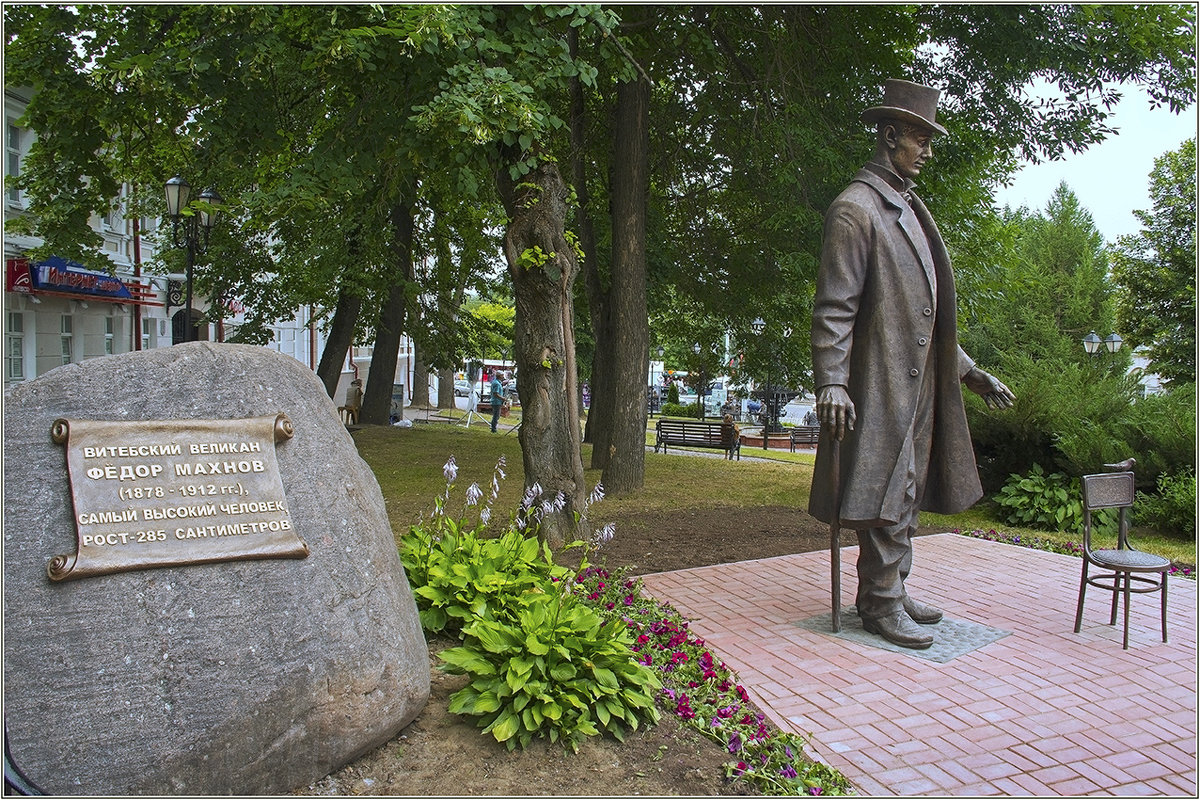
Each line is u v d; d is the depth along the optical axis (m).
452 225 21.89
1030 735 4.50
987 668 5.44
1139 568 5.82
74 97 10.07
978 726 4.60
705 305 17.27
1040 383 11.73
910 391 5.77
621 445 12.42
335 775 3.60
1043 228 40.72
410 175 11.52
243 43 8.42
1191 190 29.53
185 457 3.56
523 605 4.82
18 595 3.18
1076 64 12.58
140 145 11.99
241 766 3.34
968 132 13.63
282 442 3.77
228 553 3.46
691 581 7.48
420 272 21.95
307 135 12.02
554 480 8.38
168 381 3.67
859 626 6.23
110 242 23.53
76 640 3.20
